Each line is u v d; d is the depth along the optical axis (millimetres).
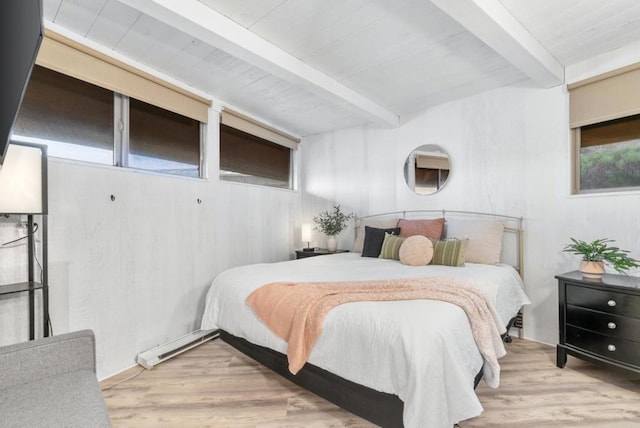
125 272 2320
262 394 1923
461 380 1266
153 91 2551
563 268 2605
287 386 2018
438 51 2342
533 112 2789
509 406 1756
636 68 2230
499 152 2977
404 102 3328
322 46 2268
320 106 3443
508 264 2857
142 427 1617
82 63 2102
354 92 3049
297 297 1781
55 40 1974
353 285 1904
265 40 2180
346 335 1473
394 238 3094
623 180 2398
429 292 1676
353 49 2309
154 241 2537
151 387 2020
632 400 1818
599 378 2076
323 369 1581
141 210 2445
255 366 2309
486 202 3051
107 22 1971
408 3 1822
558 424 1600
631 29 2092
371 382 1374
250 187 3623
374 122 3887
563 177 2625
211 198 3096
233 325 2080
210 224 3072
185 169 2926
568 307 2195
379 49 2309
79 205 2062
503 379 2066
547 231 2699
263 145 4027
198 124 3074
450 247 2670
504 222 2889
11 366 1139
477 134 3115
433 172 3430
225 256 3236
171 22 1783
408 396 1237
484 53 2375
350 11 1889
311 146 4520
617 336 1959
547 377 2094
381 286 1854
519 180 2859
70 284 2010
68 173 2010
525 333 2770
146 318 2459
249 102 3324
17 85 640
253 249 3635
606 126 2477
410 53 2369
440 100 3287
